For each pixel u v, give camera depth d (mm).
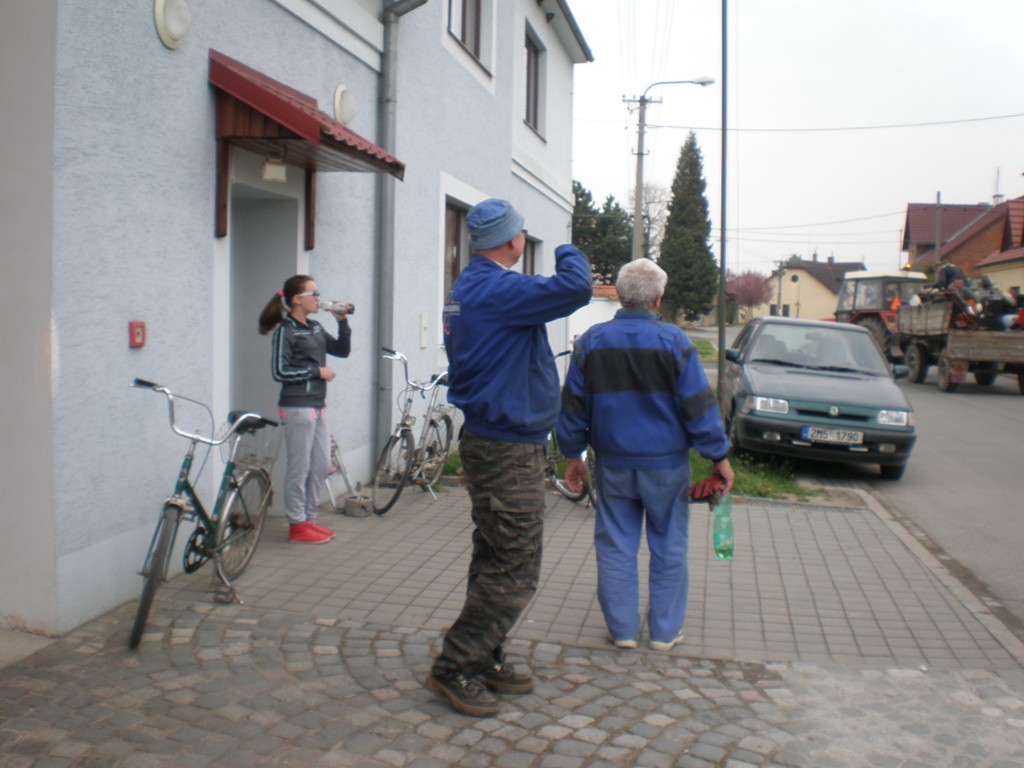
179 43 5047
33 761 3260
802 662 4484
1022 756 3576
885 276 25578
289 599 5055
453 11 10133
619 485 4562
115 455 4691
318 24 6754
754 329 11688
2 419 4320
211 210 5461
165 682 3943
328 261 7195
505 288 3594
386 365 8078
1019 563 6758
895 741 3674
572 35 15398
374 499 7082
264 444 5410
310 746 3465
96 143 4438
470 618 3773
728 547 4695
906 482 10047
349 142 5695
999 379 25219
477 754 3461
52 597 4336
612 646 4617
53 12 4129
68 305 4309
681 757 3492
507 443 3695
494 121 11414
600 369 4520
